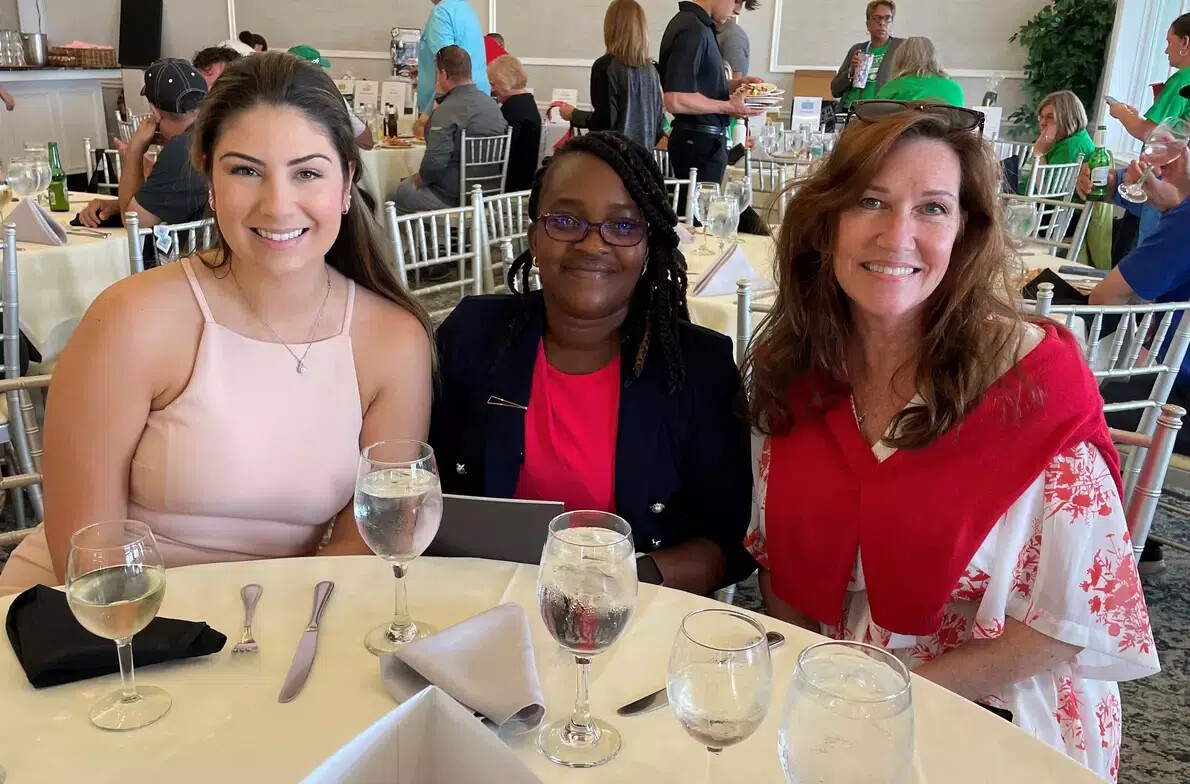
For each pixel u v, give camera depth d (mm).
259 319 1284
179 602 1005
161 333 1240
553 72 7676
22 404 1895
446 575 1083
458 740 611
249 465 1260
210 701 842
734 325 2375
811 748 640
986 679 1136
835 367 1248
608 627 779
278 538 1327
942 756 791
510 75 5777
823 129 5766
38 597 946
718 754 795
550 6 7508
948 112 1144
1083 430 1117
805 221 1225
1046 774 771
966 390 1124
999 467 1125
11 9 8578
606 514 943
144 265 3004
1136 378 2361
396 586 968
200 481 1249
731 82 5062
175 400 1253
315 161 1224
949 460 1147
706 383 1383
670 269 1376
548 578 792
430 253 5168
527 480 1416
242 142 1191
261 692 857
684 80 4188
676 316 1399
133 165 3328
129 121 5801
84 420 1212
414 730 617
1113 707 1214
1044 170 4715
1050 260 3111
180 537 1288
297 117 1205
